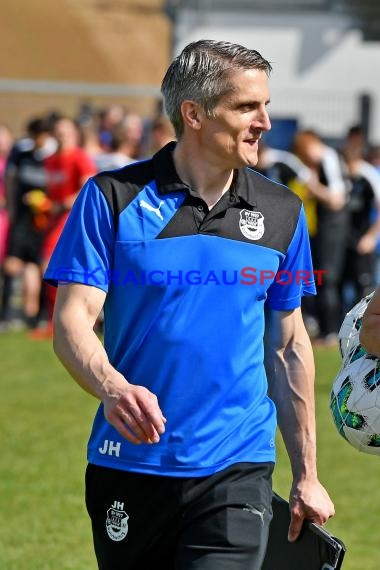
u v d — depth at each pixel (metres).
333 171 26.92
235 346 7.61
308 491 7.91
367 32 48.22
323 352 26.89
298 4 48.22
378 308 7.45
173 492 7.51
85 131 29.38
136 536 7.66
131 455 7.55
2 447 17.64
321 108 42.28
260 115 7.54
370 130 42.22
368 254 27.89
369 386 7.68
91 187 7.63
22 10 62.31
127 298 7.55
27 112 43.78
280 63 48.69
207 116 7.50
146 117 42.44
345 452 17.88
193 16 48.38
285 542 7.95
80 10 62.41
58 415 20.05
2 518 14.00
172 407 7.53
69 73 60.94
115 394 7.00
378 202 27.53
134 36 61.69
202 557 7.45
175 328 7.50
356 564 12.59
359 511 14.66
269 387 8.27
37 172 29.06
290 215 7.90
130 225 7.54
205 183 7.68
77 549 12.89
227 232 7.66
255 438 7.68
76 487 15.44
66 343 7.36
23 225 29.55
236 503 7.50
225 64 7.45
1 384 22.86
